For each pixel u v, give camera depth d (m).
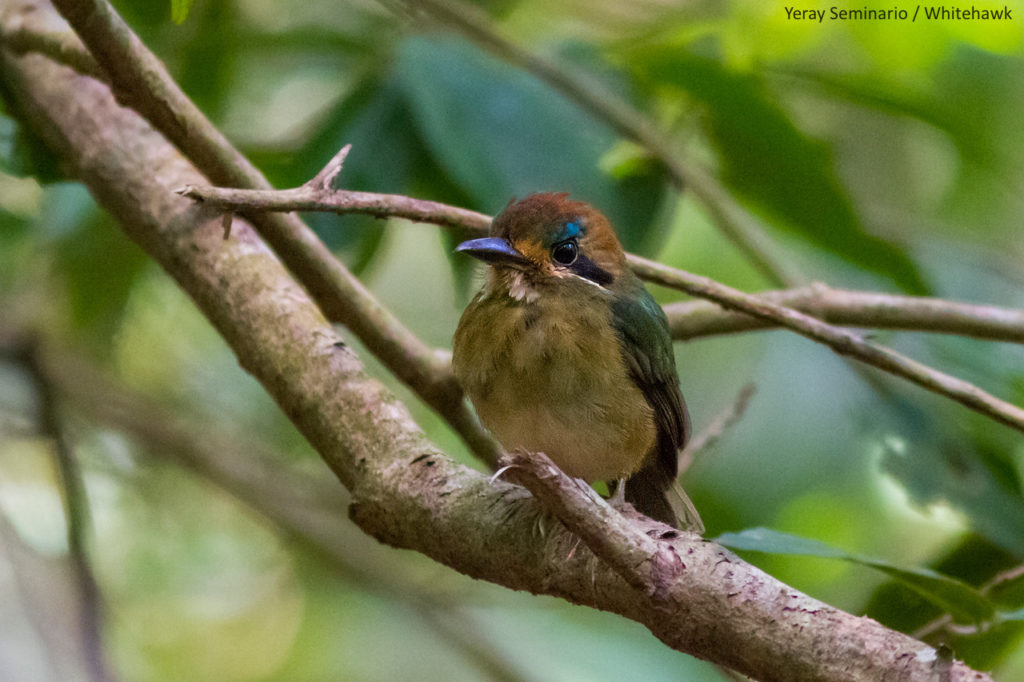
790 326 8.41
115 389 12.94
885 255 10.73
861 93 11.26
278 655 14.60
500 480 6.48
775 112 10.43
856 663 5.11
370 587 12.61
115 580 13.91
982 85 12.86
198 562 14.20
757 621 5.32
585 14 12.54
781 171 10.83
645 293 8.43
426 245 14.77
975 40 11.88
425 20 10.83
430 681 14.34
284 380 7.36
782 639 5.26
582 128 9.80
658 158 10.42
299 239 8.48
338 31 11.34
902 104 11.25
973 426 10.91
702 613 5.40
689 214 13.55
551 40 10.90
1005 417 8.08
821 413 12.38
